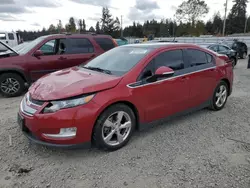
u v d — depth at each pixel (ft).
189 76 13.62
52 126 9.53
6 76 20.45
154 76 11.89
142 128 12.01
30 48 21.58
